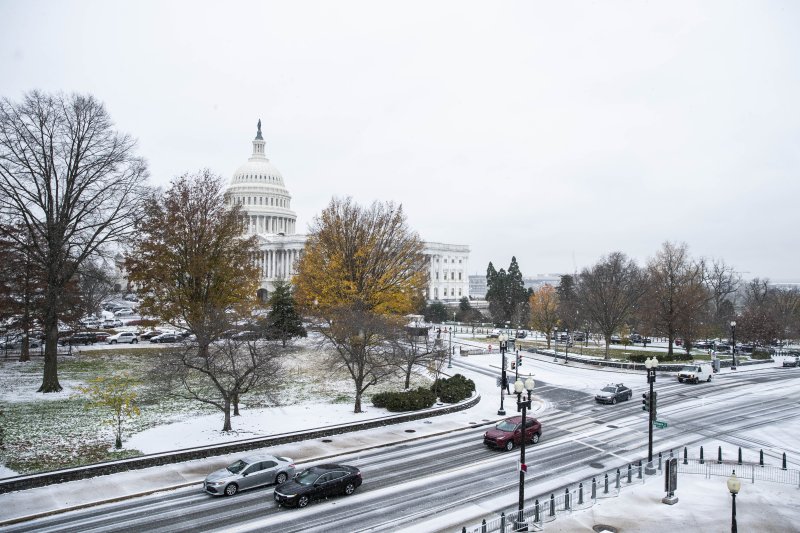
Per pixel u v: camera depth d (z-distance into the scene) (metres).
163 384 38.84
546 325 92.25
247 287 61.78
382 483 28.22
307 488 25.19
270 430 36.19
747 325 87.25
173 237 55.91
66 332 52.47
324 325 72.06
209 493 26.33
